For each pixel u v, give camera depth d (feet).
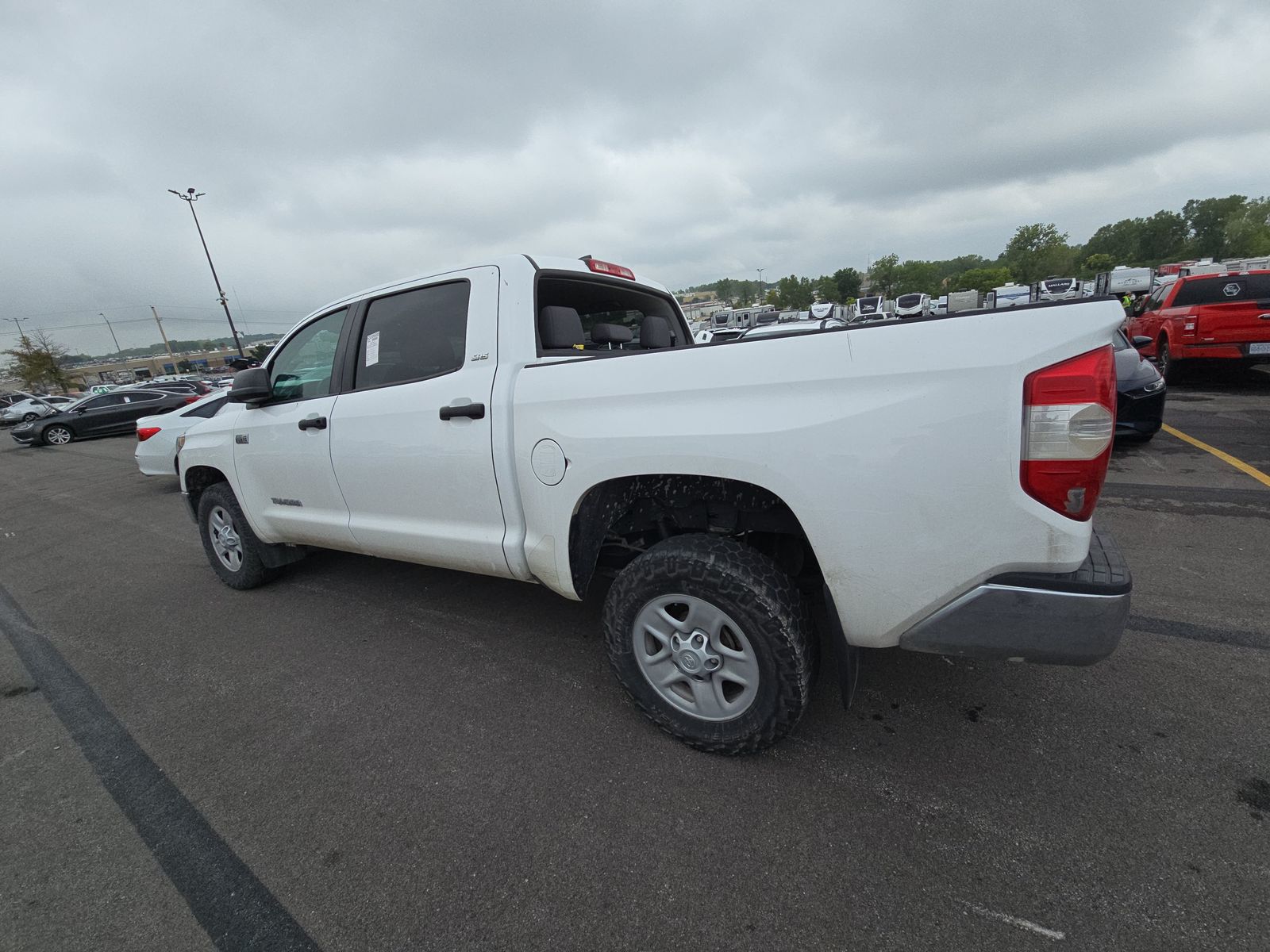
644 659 7.26
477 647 10.10
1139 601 10.23
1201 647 8.70
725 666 6.75
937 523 5.32
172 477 31.71
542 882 5.60
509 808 6.54
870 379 5.39
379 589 12.87
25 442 57.00
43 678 10.30
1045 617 5.26
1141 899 5.02
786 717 6.46
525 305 8.17
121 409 59.47
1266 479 16.42
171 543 18.75
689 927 5.07
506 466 7.80
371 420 9.29
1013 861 5.46
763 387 5.85
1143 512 14.47
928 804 6.19
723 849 5.81
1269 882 5.08
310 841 6.30
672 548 6.77
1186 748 6.73
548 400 7.30
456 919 5.31
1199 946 4.61
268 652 10.53
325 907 5.52
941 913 5.02
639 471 6.59
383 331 9.64
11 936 5.44
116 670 10.36
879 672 8.55
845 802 6.27
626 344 12.22
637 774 6.91
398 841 6.21
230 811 6.82
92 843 6.50
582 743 7.50
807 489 5.70
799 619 6.39
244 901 5.64
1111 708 7.49
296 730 8.25
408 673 9.47
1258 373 34.12
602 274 10.06
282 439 10.87
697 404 6.22
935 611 5.61
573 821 6.29
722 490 6.89
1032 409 4.92
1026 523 5.09
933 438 5.19
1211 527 13.33
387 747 7.72
